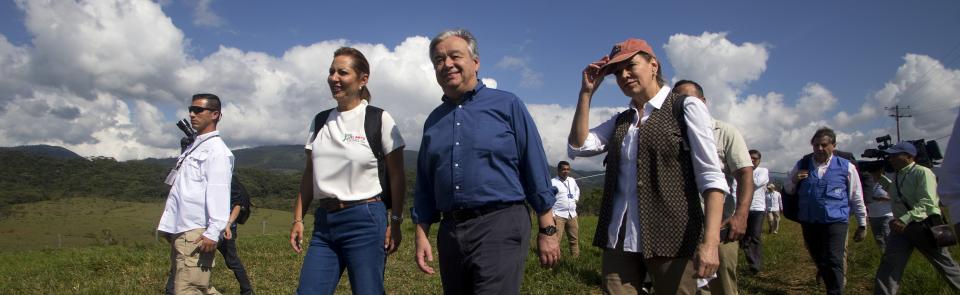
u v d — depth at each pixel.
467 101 2.95
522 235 2.83
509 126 2.89
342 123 3.41
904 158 5.00
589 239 12.68
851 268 7.51
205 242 4.12
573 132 3.13
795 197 5.56
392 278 7.72
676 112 2.75
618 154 2.90
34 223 81.88
